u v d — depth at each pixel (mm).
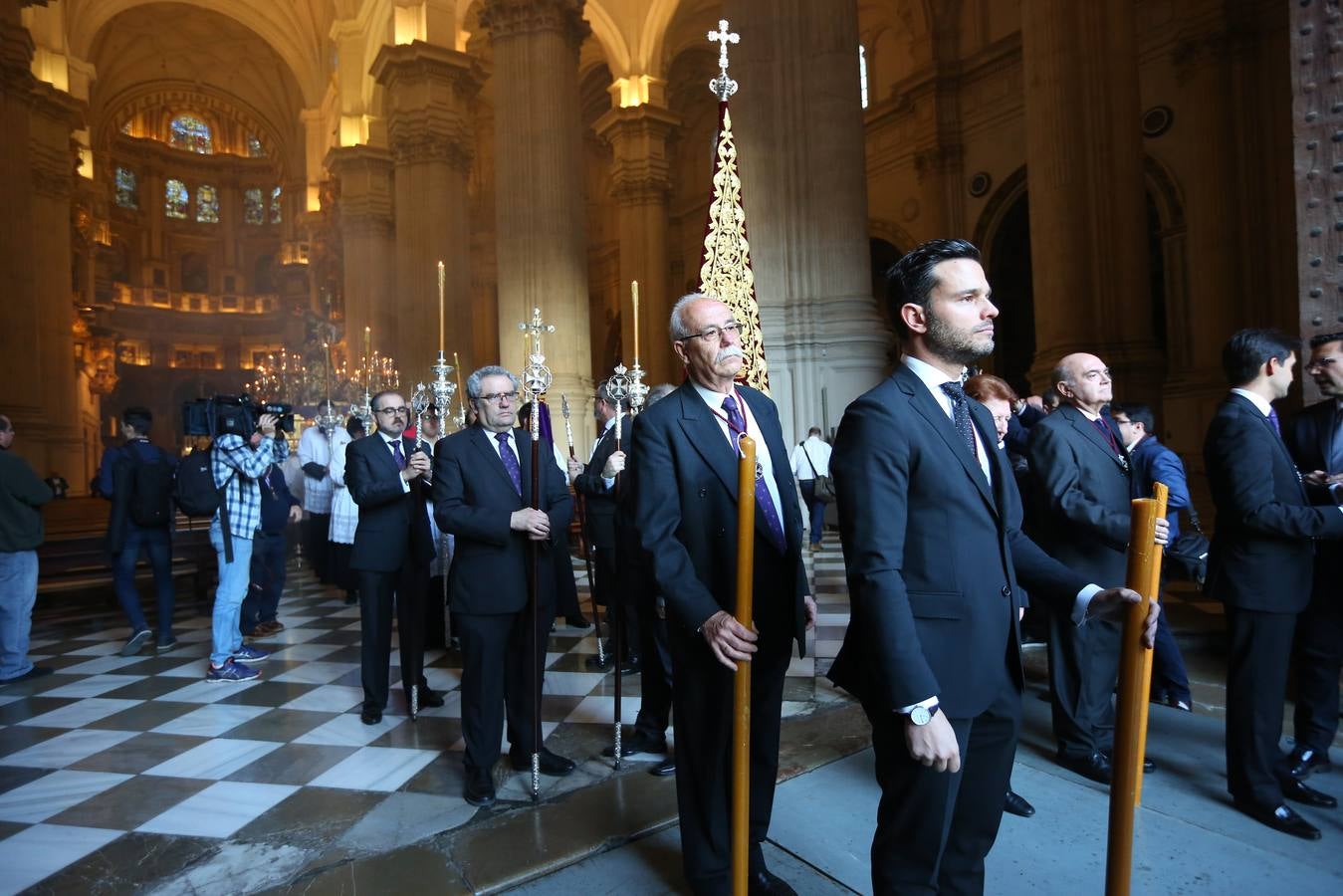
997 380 4020
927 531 1777
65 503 12227
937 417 1812
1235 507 2742
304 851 2760
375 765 3557
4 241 14031
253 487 5211
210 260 43438
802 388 8359
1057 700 3297
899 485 1735
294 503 6922
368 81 22297
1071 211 9102
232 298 43375
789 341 8398
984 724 1889
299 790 3285
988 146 18062
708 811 2301
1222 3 13398
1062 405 3465
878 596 1649
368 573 4121
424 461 3686
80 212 26297
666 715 3605
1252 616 2760
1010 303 18344
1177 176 14445
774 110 8445
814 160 8398
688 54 25219
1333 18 3402
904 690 1588
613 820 2891
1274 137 13016
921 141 19172
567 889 2475
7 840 2879
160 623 6035
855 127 8422
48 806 3168
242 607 6281
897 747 1767
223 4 27406
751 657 1886
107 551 5895
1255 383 2898
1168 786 3047
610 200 31109
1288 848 2596
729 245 3965
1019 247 18188
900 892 1744
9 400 14078
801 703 4105
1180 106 14359
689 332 2396
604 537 5023
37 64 20234
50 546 7434
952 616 1750
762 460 2457
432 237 17188
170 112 41781
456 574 3199
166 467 6070
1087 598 1733
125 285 40500
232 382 42938
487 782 3125
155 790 3309
